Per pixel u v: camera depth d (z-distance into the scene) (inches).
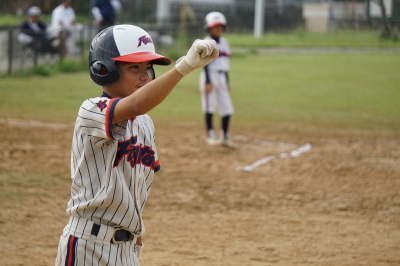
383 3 3415.4
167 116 1331.2
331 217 675.4
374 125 1295.5
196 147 1035.3
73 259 290.0
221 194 761.0
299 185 814.5
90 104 281.7
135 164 298.0
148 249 549.3
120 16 3821.4
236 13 4141.2
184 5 3558.1
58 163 877.8
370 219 671.1
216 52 265.6
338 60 2487.7
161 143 1055.0
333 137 1165.7
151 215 665.6
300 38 3307.1
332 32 3521.2
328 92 1732.3
